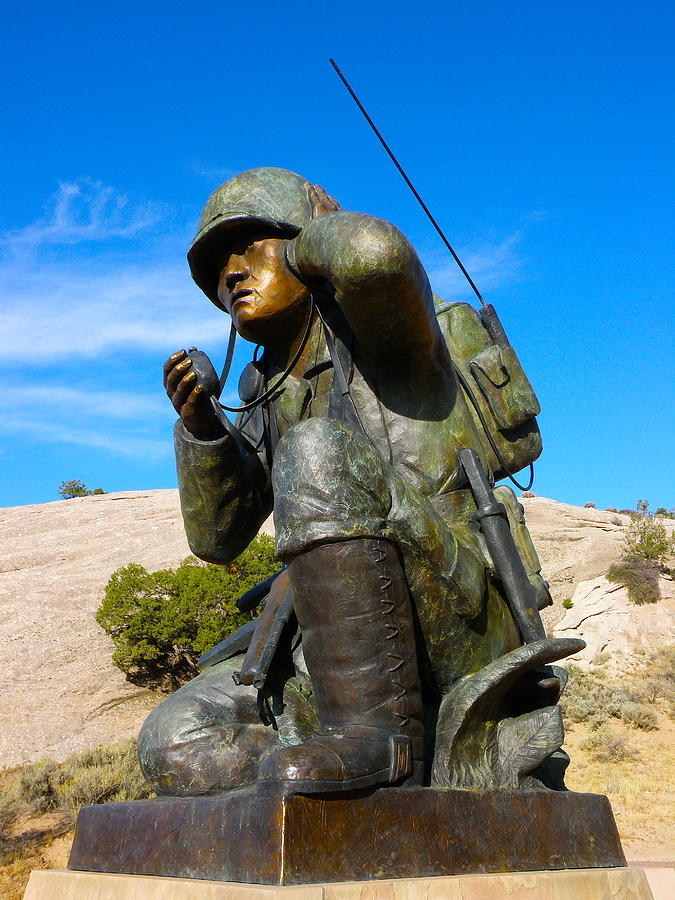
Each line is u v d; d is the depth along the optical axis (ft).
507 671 9.40
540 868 8.96
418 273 9.72
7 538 111.14
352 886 6.93
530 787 9.93
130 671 78.89
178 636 78.79
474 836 8.45
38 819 53.06
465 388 11.98
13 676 75.56
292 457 8.95
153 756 10.32
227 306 11.87
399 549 9.16
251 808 7.52
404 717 8.48
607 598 108.27
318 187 11.87
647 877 9.85
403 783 8.26
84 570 97.96
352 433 9.11
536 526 128.88
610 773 66.90
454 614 9.65
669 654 96.32
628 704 82.02
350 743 7.98
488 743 9.71
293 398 11.80
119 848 9.12
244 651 11.62
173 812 8.53
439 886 7.41
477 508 10.99
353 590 8.52
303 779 7.34
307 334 11.44
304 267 10.57
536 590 11.58
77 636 83.25
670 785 63.72
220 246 11.71
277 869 7.04
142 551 103.65
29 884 9.95
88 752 62.80
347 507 8.67
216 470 11.95
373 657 8.47
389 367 11.12
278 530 8.97
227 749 10.12
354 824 7.59
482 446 11.87
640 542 117.60
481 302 12.52
